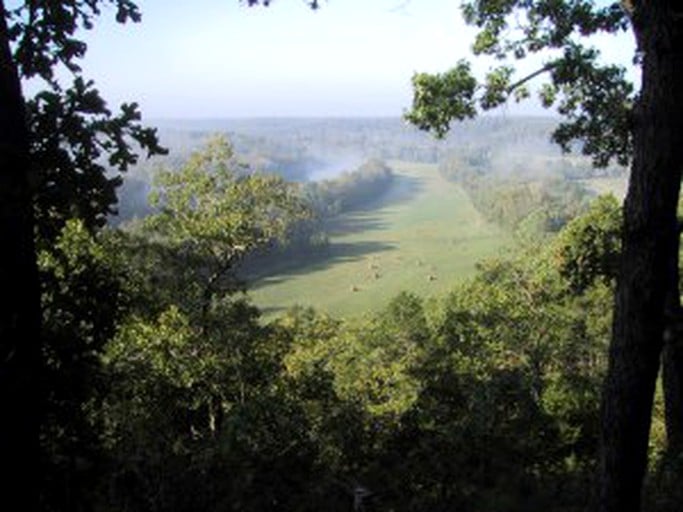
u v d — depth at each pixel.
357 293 148.12
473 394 21.55
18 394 5.03
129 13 6.12
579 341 46.56
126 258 23.59
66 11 5.88
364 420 22.45
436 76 12.72
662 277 6.80
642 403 7.00
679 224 6.81
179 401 24.86
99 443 6.83
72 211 5.91
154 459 12.91
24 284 5.10
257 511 13.16
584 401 26.38
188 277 26.59
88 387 6.60
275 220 30.00
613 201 28.81
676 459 9.90
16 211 5.04
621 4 8.61
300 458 16.88
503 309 46.88
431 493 14.52
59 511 6.30
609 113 12.27
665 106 6.45
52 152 5.61
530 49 12.70
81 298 6.85
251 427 16.58
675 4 6.31
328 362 37.25
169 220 28.77
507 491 13.26
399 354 46.59
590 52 12.32
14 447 5.02
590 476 13.35
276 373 28.14
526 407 23.16
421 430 23.02
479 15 12.85
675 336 7.70
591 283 10.98
